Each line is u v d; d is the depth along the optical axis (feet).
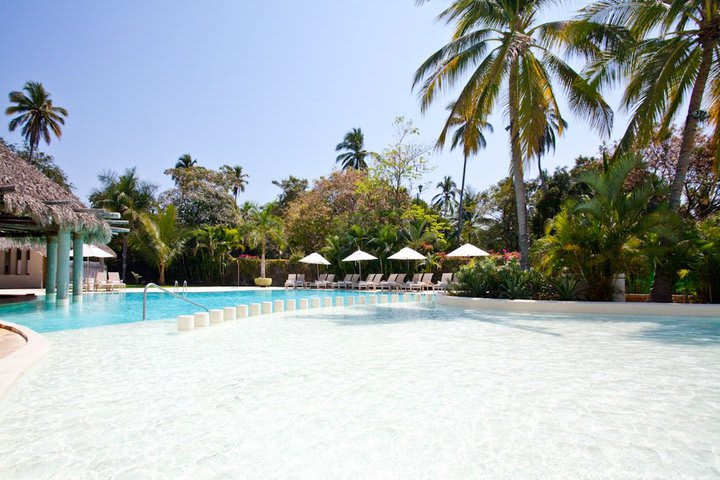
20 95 109.70
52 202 44.11
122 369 17.79
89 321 36.99
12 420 11.80
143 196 103.35
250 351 21.79
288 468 8.86
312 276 100.78
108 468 8.89
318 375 16.72
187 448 9.89
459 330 29.40
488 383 15.47
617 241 39.93
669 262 39.83
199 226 115.96
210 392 14.39
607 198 41.16
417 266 87.71
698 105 40.55
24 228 54.08
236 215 129.08
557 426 11.18
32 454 9.60
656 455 9.41
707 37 39.96
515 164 50.01
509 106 49.88
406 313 41.11
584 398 13.62
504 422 11.48
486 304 44.75
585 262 41.42
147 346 23.25
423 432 10.79
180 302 57.98
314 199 110.01
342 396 13.89
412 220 96.17
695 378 16.15
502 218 121.90
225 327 31.19
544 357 20.13
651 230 38.68
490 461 9.12
